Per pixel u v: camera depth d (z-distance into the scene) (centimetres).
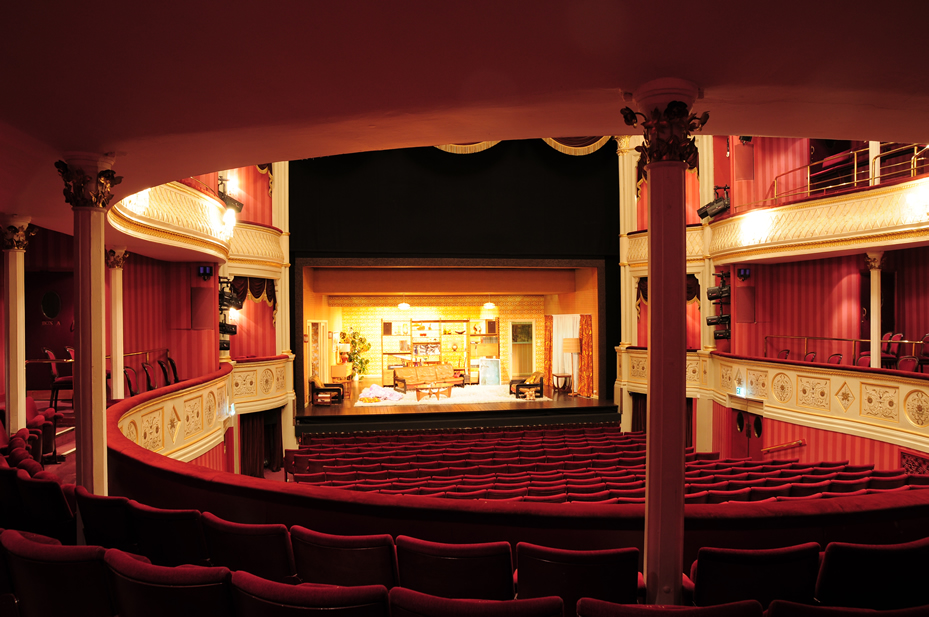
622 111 346
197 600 233
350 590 220
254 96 352
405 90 346
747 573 272
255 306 1548
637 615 207
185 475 435
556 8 255
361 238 1664
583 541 361
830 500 377
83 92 341
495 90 346
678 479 312
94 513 355
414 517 377
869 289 1260
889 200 959
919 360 994
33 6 248
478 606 206
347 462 918
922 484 634
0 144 425
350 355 2066
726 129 415
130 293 1037
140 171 504
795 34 274
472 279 1883
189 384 842
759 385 1213
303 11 257
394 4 252
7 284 668
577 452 1005
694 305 1535
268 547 311
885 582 275
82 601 257
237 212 1276
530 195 1750
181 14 258
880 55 296
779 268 1391
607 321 1794
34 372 979
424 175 1703
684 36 278
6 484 398
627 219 1742
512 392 1858
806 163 1384
